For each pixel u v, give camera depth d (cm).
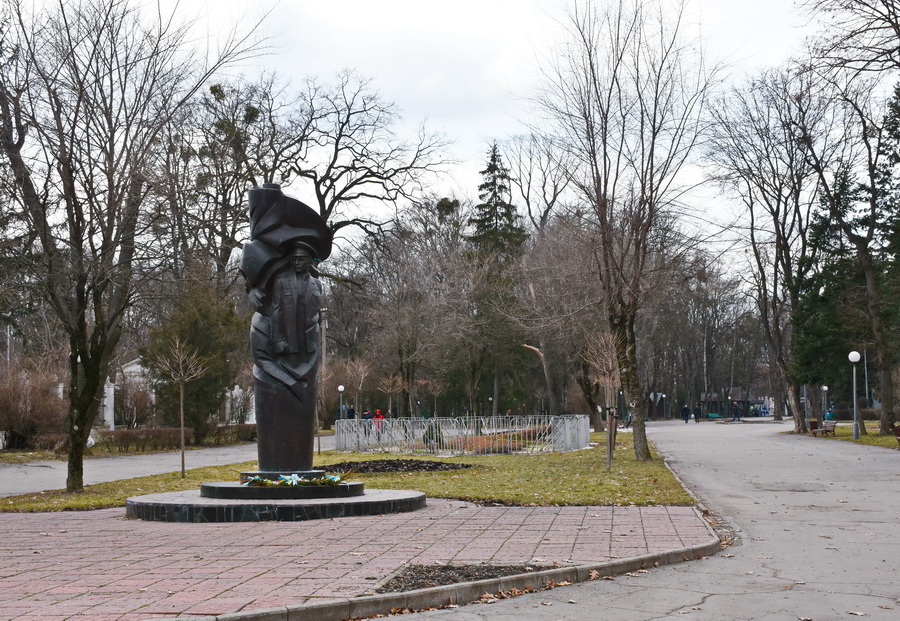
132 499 1563
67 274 2039
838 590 895
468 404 6719
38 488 2194
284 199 1744
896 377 5881
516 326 4691
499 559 1030
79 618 738
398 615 803
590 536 1212
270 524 1402
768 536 1264
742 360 10119
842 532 1297
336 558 1048
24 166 2000
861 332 4756
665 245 3512
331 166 4788
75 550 1152
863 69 2664
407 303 4722
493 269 5078
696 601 848
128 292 2230
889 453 3153
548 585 927
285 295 1728
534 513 1512
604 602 848
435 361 5138
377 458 3219
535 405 6988
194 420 4450
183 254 2259
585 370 5525
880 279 4691
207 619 728
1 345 6631
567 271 3994
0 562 1059
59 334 5297
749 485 2048
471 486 2022
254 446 4575
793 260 5056
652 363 8769
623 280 2770
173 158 3164
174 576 939
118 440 3847
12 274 2158
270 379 1709
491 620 780
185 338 4306
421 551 1098
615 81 2681
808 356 4916
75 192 2019
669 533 1231
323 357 5459
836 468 2516
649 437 4791
